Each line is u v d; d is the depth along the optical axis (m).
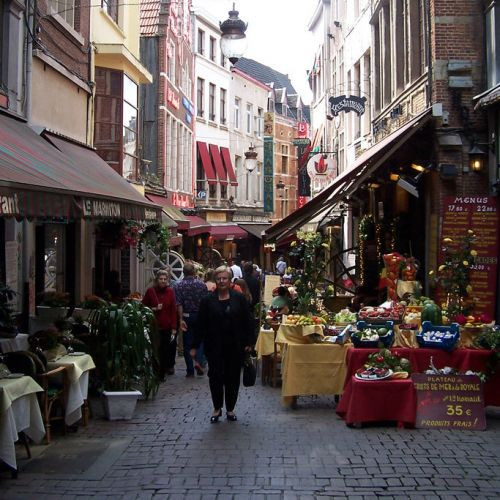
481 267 13.04
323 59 34.38
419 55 16.06
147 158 28.47
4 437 6.19
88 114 16.16
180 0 32.06
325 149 33.62
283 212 58.78
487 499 5.83
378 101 21.06
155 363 10.26
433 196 14.44
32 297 11.98
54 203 7.55
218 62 41.81
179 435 7.98
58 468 6.74
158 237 16.80
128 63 18.55
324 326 9.67
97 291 17.11
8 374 6.80
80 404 8.03
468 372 8.39
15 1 11.55
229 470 6.62
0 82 11.45
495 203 13.12
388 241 17.61
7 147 8.87
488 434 7.96
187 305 12.29
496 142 13.37
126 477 6.45
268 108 54.44
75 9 15.66
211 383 8.68
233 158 45.81
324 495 5.92
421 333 8.84
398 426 8.25
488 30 13.60
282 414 9.10
